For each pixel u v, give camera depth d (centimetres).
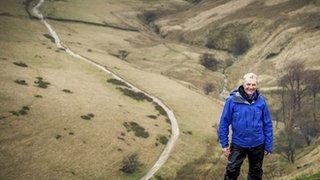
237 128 1062
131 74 14338
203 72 17325
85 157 7850
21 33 17250
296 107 11894
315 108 11756
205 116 11656
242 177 7356
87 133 8662
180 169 8344
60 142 8088
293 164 7844
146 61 18175
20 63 12456
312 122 11031
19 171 7050
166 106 11844
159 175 7862
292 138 9975
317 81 13038
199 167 8656
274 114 12356
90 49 17212
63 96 10319
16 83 10425
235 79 16875
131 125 9638
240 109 1048
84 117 9331
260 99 1055
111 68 14512
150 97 12362
